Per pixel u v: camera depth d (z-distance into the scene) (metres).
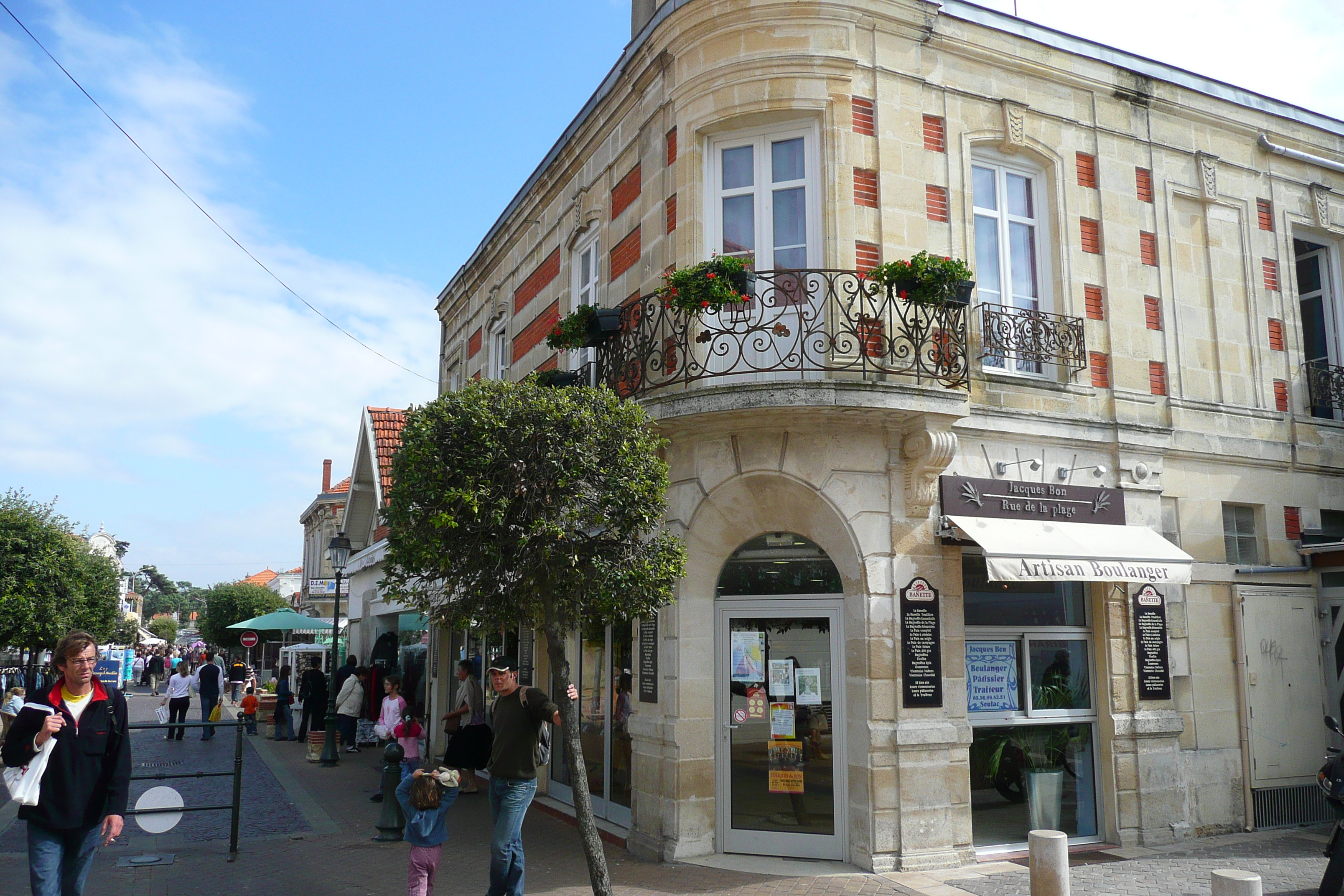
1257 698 10.29
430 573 6.39
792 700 8.83
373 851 9.13
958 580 8.86
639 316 9.62
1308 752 10.48
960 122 9.81
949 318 8.81
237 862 8.68
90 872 8.30
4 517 23.22
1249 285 11.30
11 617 22.53
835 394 8.16
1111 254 10.41
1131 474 9.97
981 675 9.10
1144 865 8.41
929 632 8.57
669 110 9.96
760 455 8.77
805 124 9.39
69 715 5.29
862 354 8.46
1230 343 11.06
